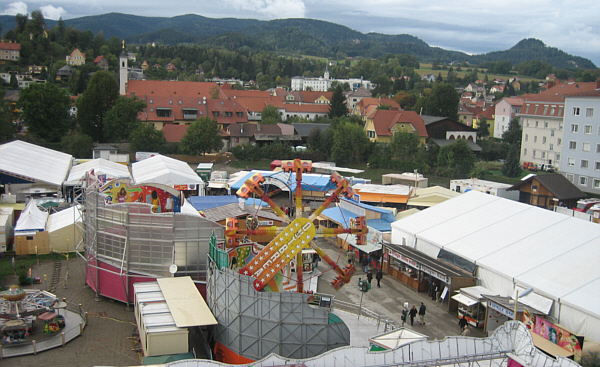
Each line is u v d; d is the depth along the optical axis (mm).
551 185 72875
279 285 36688
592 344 32875
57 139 121250
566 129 100312
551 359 24219
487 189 77062
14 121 128625
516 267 40188
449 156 105312
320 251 35188
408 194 71000
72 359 33375
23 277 45375
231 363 33375
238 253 40094
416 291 46938
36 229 53188
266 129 130000
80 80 196000
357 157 116062
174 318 32781
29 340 34812
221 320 34062
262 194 36062
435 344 26547
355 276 50688
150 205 40812
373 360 25938
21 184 69250
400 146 112438
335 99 172625
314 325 31938
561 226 44094
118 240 41812
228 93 181125
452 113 160625
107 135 121562
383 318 39844
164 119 136625
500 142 143875
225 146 127500
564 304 34906
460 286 42406
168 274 41281
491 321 38656
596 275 36625
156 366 25234
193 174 80000
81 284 46188
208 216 56125
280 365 25562
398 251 48219
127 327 38344
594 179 96438
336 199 35750
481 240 45719
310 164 35969
